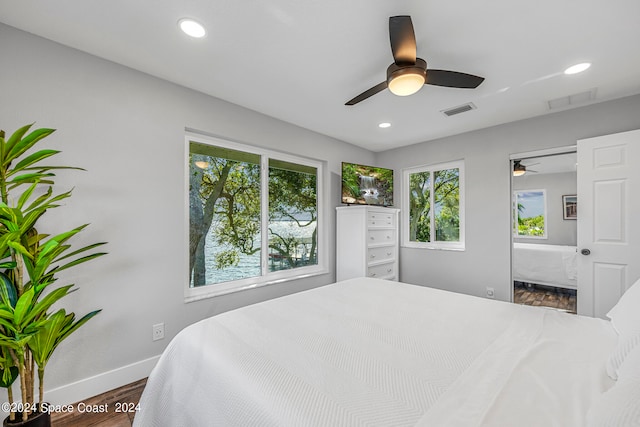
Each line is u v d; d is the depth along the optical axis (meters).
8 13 1.40
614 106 2.37
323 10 1.39
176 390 1.03
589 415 0.61
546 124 2.71
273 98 2.39
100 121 1.79
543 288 3.70
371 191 3.58
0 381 1.25
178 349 1.13
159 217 2.04
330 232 3.46
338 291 1.85
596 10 1.37
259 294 2.70
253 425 0.72
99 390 1.76
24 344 1.18
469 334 1.17
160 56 1.79
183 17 1.44
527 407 0.69
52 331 1.28
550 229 3.61
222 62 1.86
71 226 1.68
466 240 3.24
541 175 3.65
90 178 1.75
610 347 1.01
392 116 2.78
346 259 3.35
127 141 1.90
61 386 1.64
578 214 2.44
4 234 1.17
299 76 2.04
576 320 1.31
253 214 2.80
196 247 2.37
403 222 3.93
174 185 2.12
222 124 2.41
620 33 1.54
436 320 1.34
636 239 2.18
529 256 3.68
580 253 2.42
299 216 3.24
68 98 1.68
